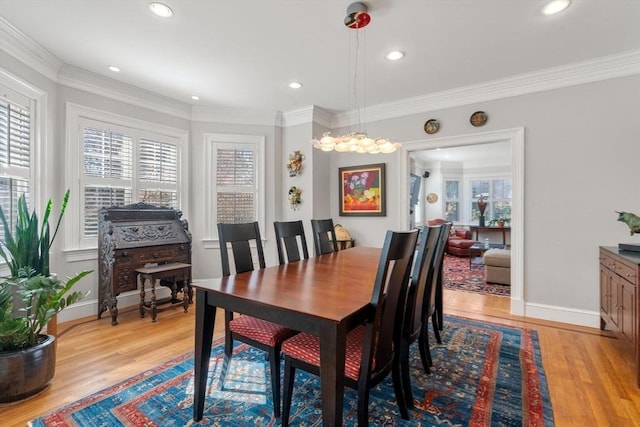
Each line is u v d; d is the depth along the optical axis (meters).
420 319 2.07
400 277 1.61
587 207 3.05
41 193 2.82
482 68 3.11
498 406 1.81
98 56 2.85
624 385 2.01
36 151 2.78
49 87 2.92
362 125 4.46
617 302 2.42
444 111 3.81
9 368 1.79
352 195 4.59
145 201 3.79
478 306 3.73
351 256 2.83
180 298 3.85
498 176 8.73
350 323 1.33
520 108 3.35
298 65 3.04
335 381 1.26
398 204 4.19
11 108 2.52
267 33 2.48
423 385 2.04
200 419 1.70
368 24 2.34
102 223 3.19
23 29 2.41
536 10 2.18
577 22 2.32
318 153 4.52
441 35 2.50
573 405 1.81
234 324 1.96
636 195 2.86
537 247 3.28
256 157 4.52
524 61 2.96
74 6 2.13
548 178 3.22
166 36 2.52
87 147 3.29
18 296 2.16
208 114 4.32
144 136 3.78
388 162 4.28
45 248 2.32
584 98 3.04
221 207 4.39
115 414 1.73
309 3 2.11
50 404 1.81
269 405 1.83
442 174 9.05
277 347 1.77
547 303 3.25
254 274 2.06
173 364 2.30
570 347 2.58
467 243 7.50
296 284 1.79
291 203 4.58
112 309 3.04
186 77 3.32
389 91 3.74
